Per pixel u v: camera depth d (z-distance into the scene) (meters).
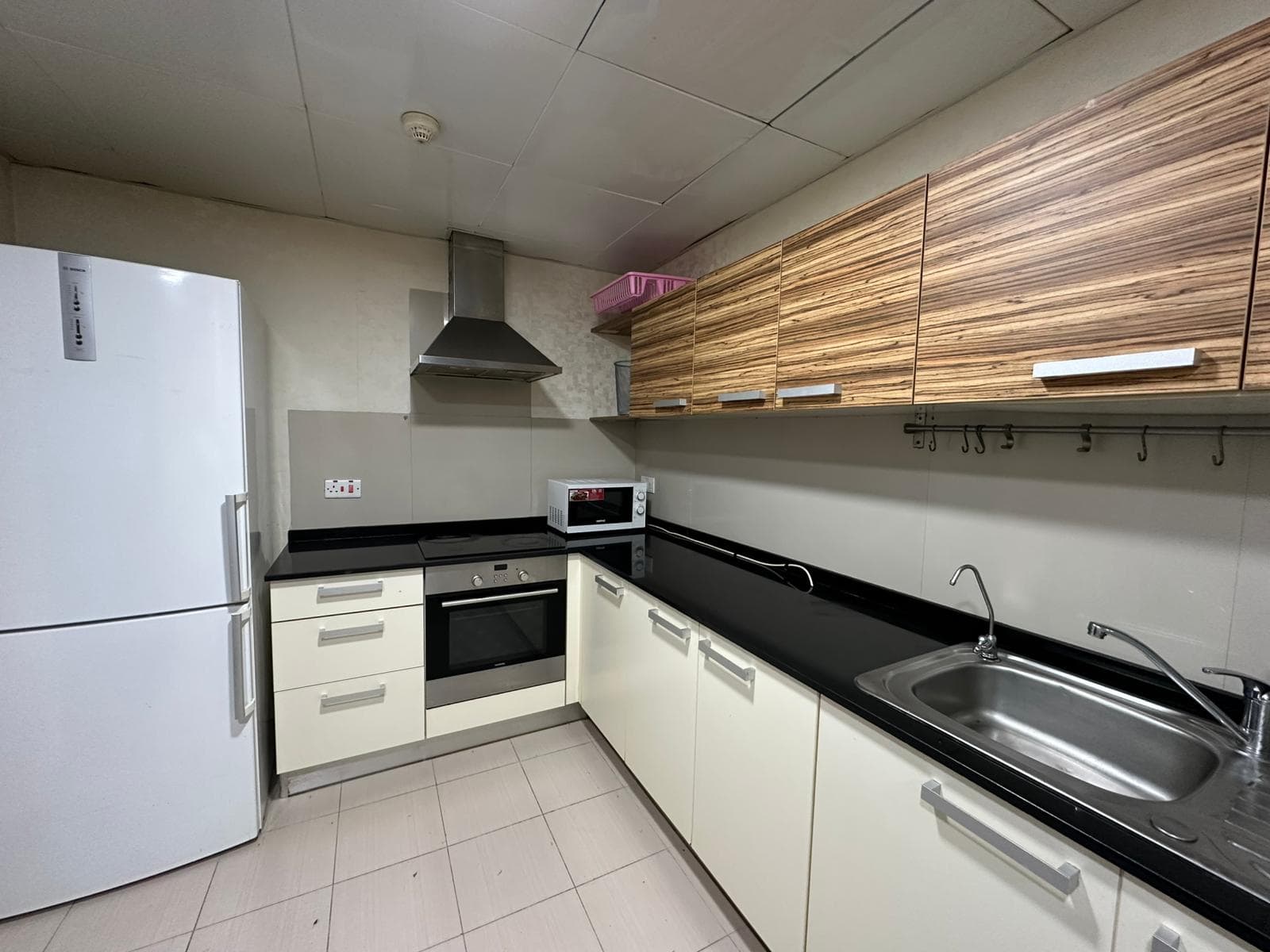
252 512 1.75
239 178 1.91
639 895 1.52
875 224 1.22
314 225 2.25
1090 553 1.17
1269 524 0.93
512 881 1.56
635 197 2.02
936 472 1.49
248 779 1.65
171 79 1.37
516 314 2.72
